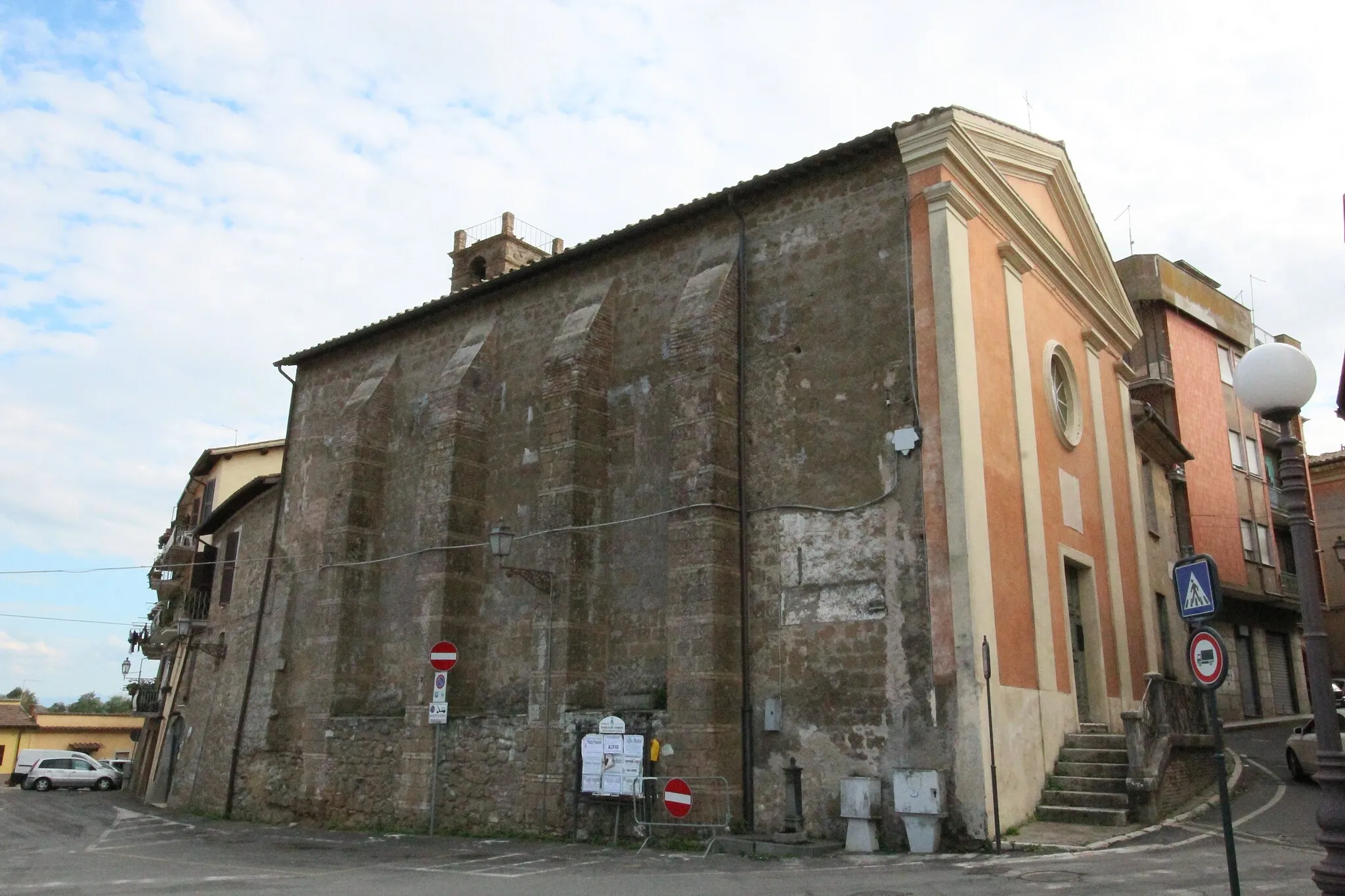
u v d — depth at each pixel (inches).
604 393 678.5
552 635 630.5
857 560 543.5
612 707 620.4
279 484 940.0
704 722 546.3
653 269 687.7
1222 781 273.0
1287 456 286.5
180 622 1063.6
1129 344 890.1
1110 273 858.1
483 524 734.5
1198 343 1350.9
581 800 588.1
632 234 689.0
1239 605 1274.6
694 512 581.3
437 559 707.4
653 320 675.4
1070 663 628.4
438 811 662.5
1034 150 711.7
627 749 561.0
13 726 2261.3
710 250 658.2
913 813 475.8
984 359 577.3
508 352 762.2
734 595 575.5
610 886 394.3
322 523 880.9
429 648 693.3
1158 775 531.2
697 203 651.5
